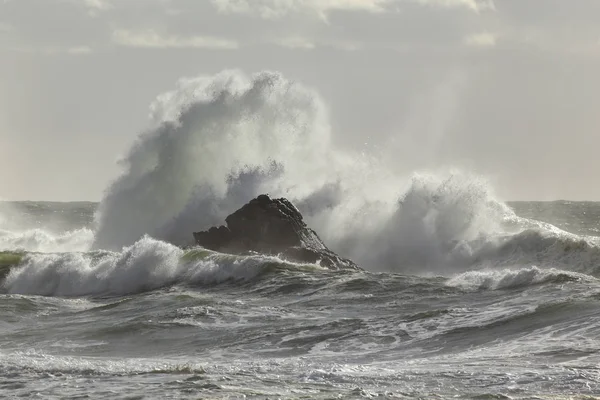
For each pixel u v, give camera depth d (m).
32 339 92.56
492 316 85.50
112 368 70.00
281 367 69.50
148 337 89.62
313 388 60.69
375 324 87.12
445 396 57.62
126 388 61.97
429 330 83.06
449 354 74.00
